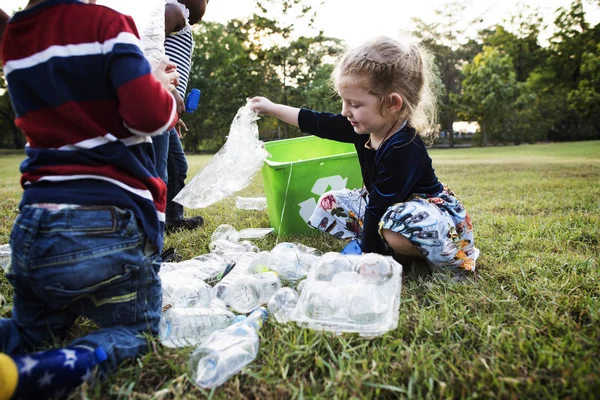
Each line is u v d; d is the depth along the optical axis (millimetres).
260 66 19516
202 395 1188
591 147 14984
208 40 29859
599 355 1255
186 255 2328
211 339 1346
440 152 16688
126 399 1151
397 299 1561
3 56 1271
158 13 1921
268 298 1729
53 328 1356
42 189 1234
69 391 1152
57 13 1252
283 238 2592
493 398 1114
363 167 2180
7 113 29984
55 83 1220
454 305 1637
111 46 1232
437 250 1835
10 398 1071
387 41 1885
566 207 3258
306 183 2580
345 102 1912
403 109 1895
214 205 3760
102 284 1241
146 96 1228
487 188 4426
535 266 1937
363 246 1998
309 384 1214
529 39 33406
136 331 1346
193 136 29141
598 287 1703
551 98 28828
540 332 1408
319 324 1438
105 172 1264
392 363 1273
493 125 27578
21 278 1224
